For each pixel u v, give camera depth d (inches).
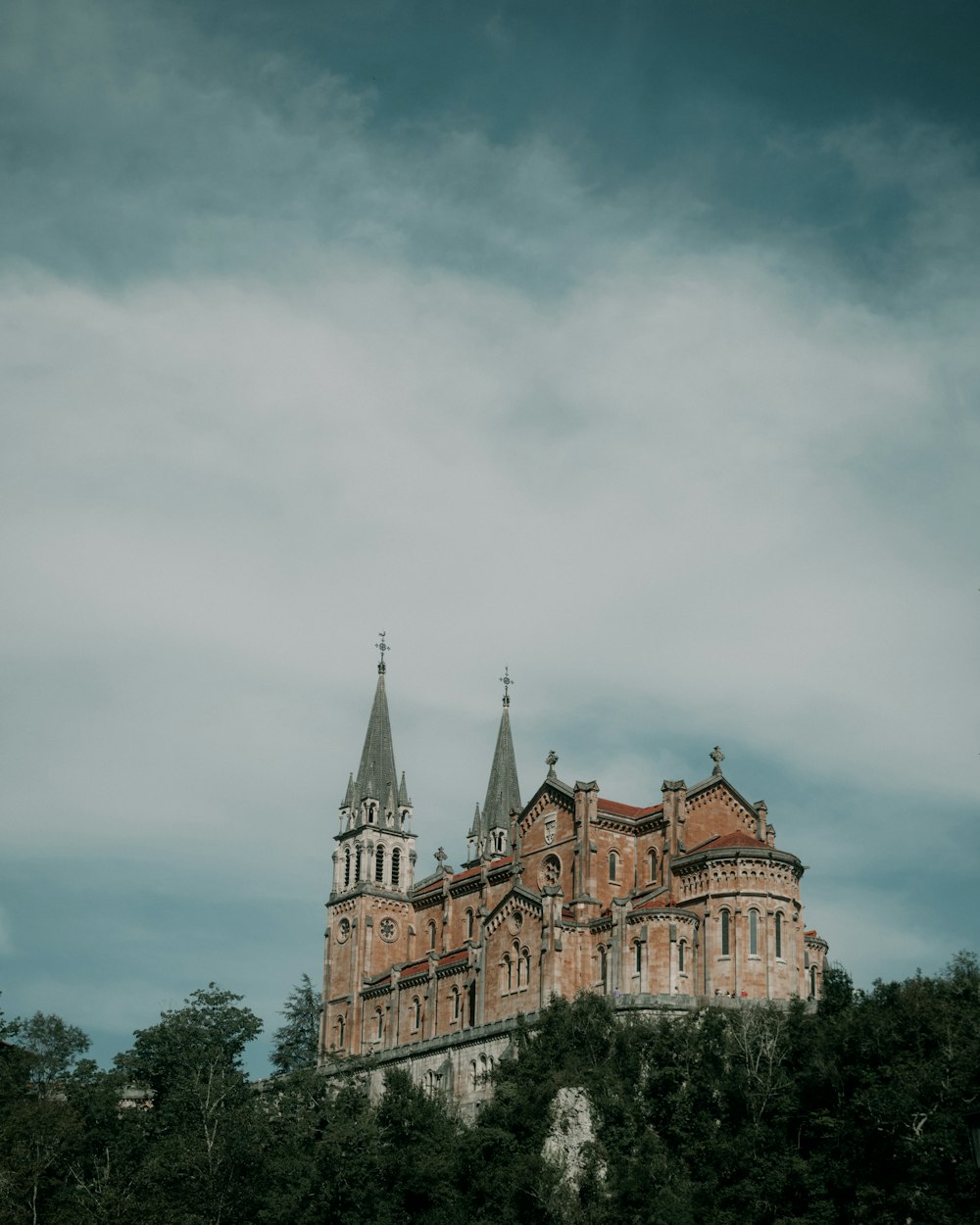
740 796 6471.5
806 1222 4237.2
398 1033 6929.1
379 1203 4864.7
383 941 7436.0
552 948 6067.9
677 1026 5196.9
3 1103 5900.6
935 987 4963.1
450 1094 6200.8
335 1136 5088.6
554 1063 5246.1
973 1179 4084.6
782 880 5925.2
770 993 5753.0
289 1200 4990.2
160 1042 6545.3
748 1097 4714.6
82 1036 6889.8
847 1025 4667.8
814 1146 4579.2
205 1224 5236.2
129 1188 5388.8
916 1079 4323.3
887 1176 4249.5
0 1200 5172.2
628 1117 4862.2
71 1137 5654.5
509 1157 4869.6
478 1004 6378.0
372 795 7706.7
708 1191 4495.6
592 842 6348.4
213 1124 5654.5
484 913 6491.1
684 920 5910.4
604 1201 4584.2
